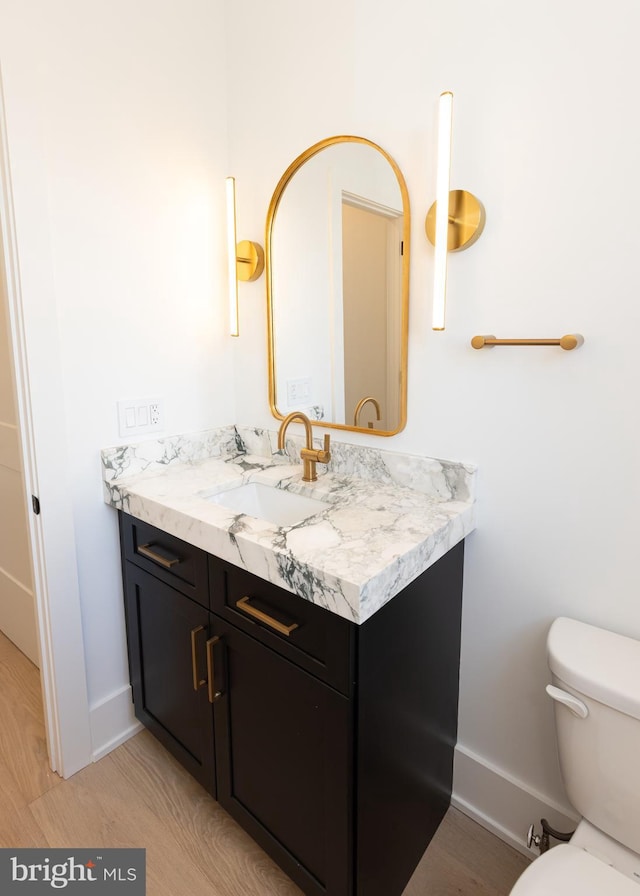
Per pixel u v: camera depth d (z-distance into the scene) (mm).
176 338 1652
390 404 1397
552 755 1248
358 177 1362
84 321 1418
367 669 969
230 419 1866
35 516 1396
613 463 1061
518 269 1127
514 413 1181
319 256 1489
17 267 1265
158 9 1472
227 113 1688
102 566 1559
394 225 1304
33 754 1609
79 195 1365
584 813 1034
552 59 1023
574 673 984
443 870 1275
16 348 1317
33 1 1219
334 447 1556
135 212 1493
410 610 1093
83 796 1463
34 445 1344
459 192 1157
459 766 1422
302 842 1133
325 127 1421
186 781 1524
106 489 1519
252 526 1163
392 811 1133
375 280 1368
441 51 1168
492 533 1266
